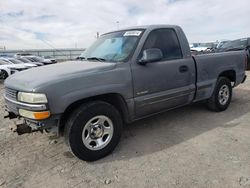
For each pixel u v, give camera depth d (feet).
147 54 11.56
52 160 11.06
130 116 11.96
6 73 47.85
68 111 10.55
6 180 9.57
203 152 11.21
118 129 11.50
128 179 9.34
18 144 12.89
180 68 13.60
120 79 11.17
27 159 11.23
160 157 10.94
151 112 12.85
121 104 11.68
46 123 9.64
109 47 13.28
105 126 11.18
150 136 13.37
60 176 9.73
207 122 15.20
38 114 9.37
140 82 11.87
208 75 15.44
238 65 17.99
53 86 9.48
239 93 23.24
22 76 10.99
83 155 10.50
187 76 14.07
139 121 15.71
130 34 12.92
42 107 9.30
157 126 14.80
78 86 10.01
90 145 10.78
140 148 11.95
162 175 9.48
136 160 10.78
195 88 14.62
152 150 11.68
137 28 13.23
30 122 10.10
